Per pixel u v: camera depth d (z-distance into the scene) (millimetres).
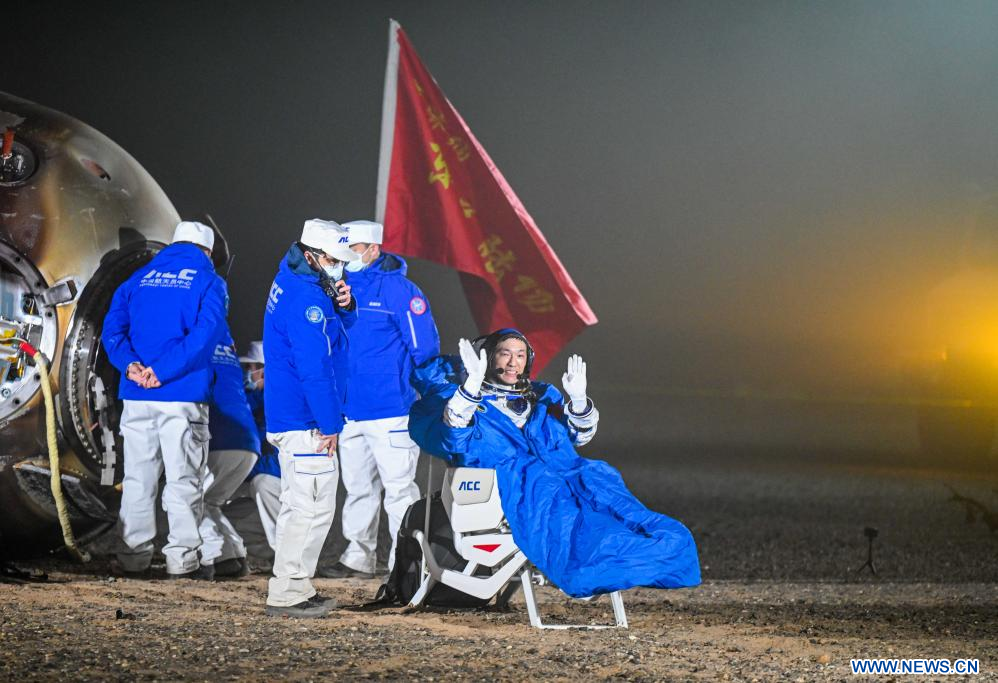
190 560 23453
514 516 19438
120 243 24562
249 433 25078
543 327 29422
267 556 26500
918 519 42906
